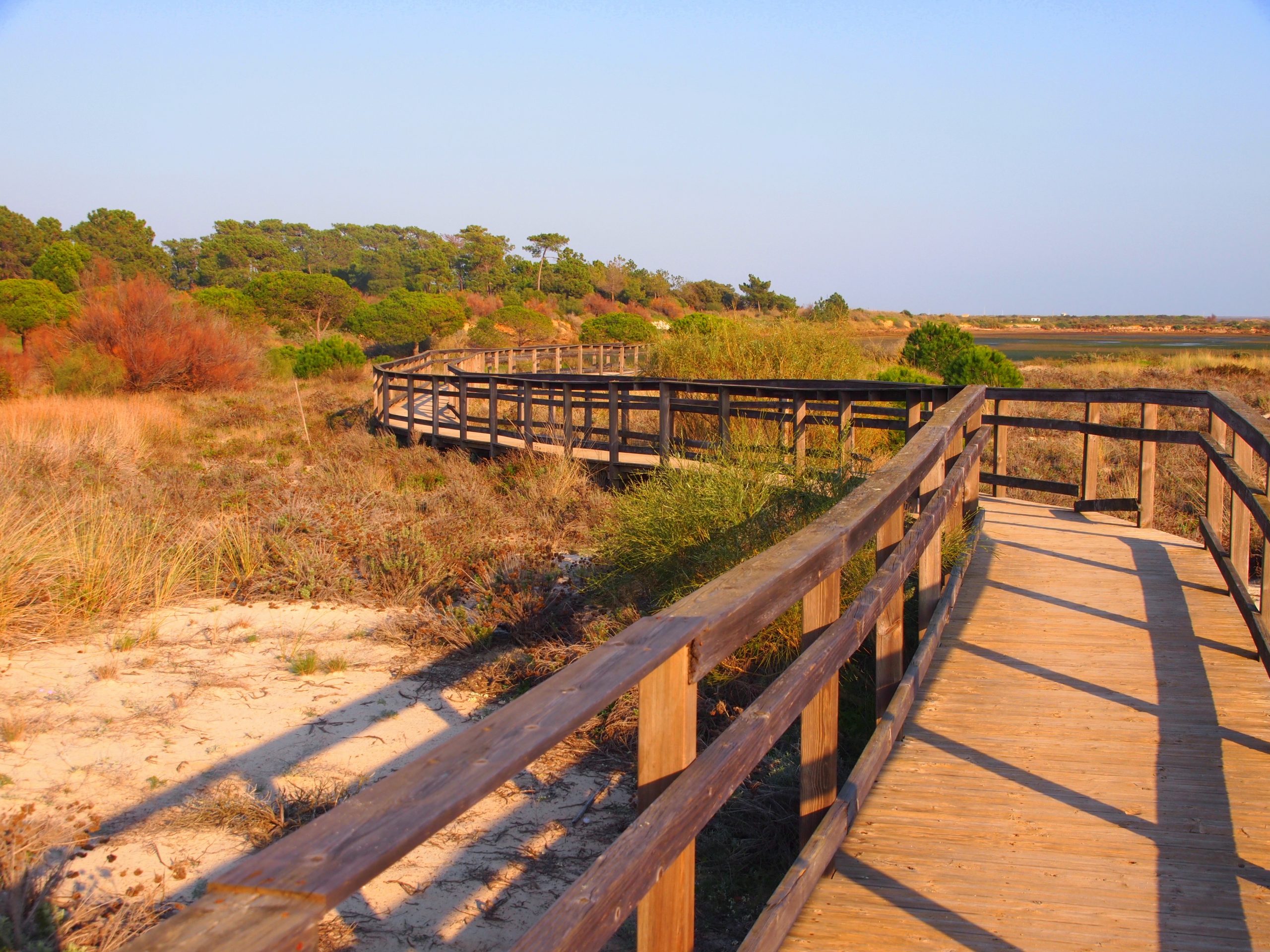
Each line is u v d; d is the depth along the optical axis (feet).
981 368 58.85
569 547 27.89
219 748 14.74
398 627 20.42
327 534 26.48
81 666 18.01
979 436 19.62
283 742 15.03
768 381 33.19
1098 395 25.25
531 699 4.81
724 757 6.31
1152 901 8.54
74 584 20.77
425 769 4.02
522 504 32.91
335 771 14.03
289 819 12.51
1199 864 9.14
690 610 6.36
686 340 52.34
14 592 19.70
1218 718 12.48
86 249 201.16
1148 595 18.06
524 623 20.07
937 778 11.01
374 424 62.54
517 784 14.12
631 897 5.12
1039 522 25.20
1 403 61.36
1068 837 9.68
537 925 4.45
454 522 28.99
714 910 11.31
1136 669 14.25
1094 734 12.10
